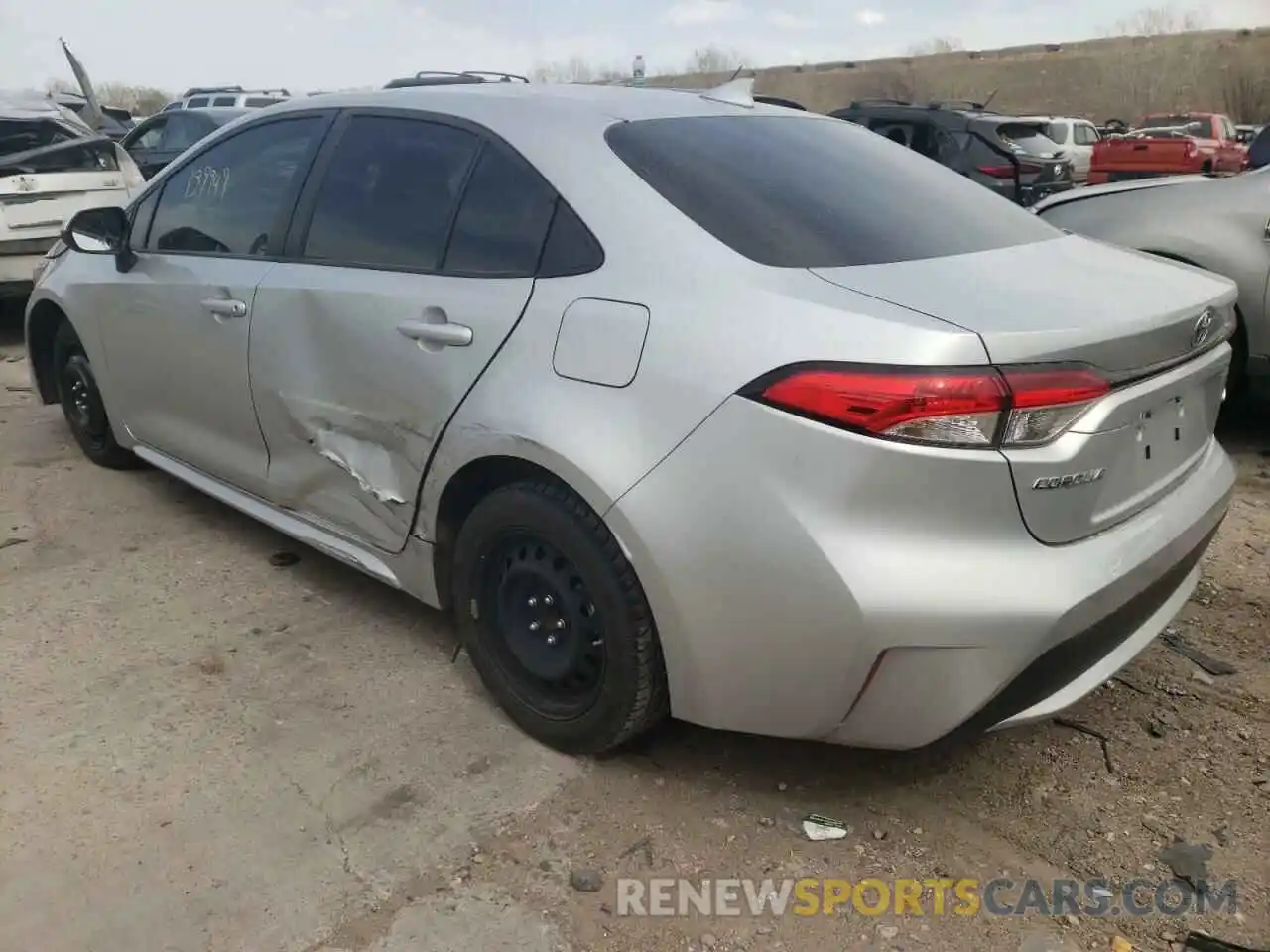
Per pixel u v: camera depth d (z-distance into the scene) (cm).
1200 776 263
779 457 211
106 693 296
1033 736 280
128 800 252
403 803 252
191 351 361
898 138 1143
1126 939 214
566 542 246
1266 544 391
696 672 232
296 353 316
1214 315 249
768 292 221
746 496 214
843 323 210
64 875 228
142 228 397
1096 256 271
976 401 199
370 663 314
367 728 282
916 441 201
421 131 302
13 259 752
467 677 307
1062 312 216
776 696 225
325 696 297
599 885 228
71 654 317
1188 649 321
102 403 446
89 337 423
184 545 395
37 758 267
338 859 234
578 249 252
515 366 253
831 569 207
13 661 312
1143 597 231
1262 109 4978
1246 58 5241
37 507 432
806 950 212
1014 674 210
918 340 202
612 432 231
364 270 300
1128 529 229
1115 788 259
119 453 466
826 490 207
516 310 256
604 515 232
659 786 259
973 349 200
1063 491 210
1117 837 242
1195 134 2453
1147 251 496
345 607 349
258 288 328
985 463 202
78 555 386
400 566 302
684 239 239
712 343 221
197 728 280
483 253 272
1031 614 205
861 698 216
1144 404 226
